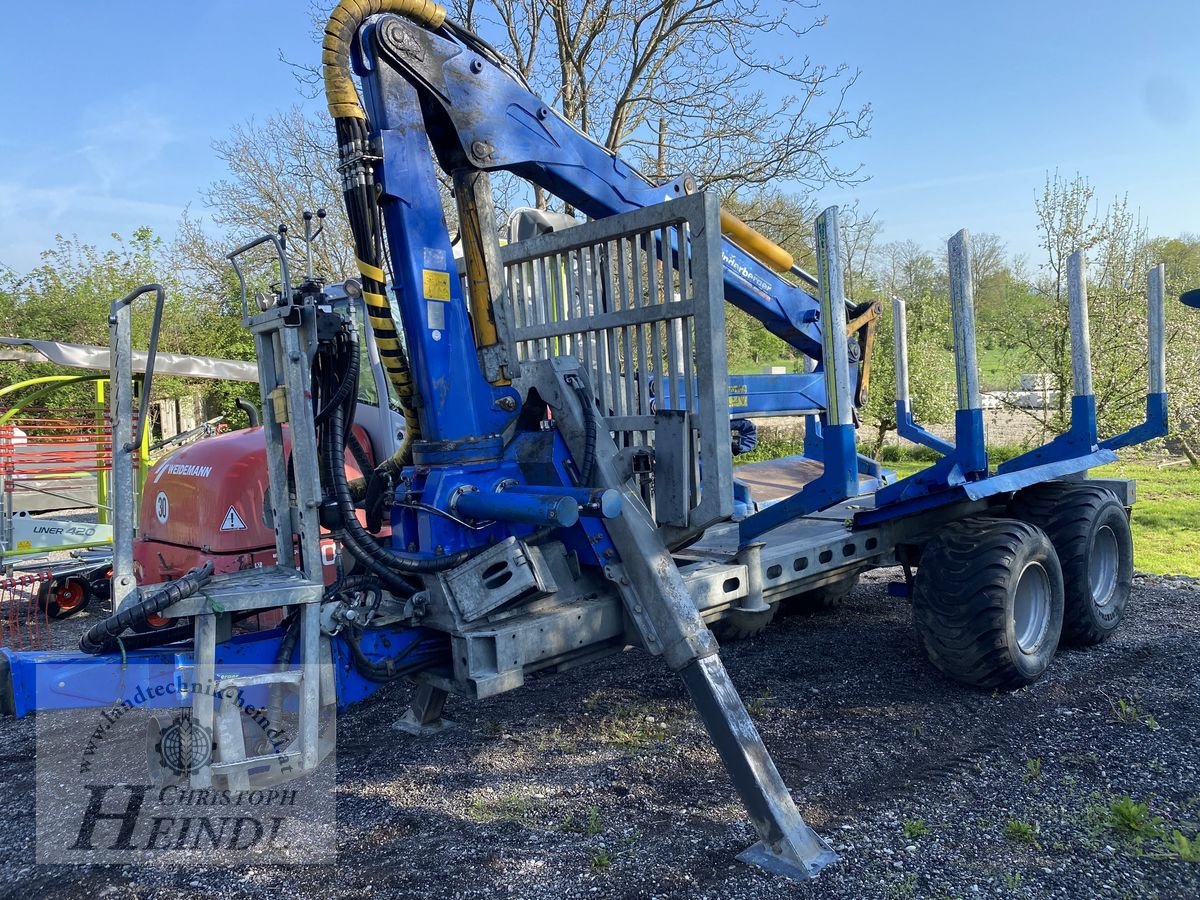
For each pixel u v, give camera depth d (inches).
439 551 126.0
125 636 123.7
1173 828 119.3
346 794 138.8
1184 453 599.8
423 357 130.0
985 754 145.0
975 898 104.2
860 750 149.2
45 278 781.3
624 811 130.3
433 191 131.8
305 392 116.3
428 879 112.6
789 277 241.6
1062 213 438.0
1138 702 164.4
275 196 641.6
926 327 634.8
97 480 318.3
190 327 746.2
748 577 150.3
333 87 122.2
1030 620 176.6
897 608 246.4
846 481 136.8
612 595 134.9
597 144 156.8
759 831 116.0
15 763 156.6
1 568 285.9
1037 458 205.8
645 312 136.9
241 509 173.8
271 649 117.9
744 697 176.6
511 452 137.4
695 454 133.3
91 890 112.7
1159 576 275.4
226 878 114.5
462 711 175.5
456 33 138.7
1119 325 418.9
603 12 492.1
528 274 161.0
